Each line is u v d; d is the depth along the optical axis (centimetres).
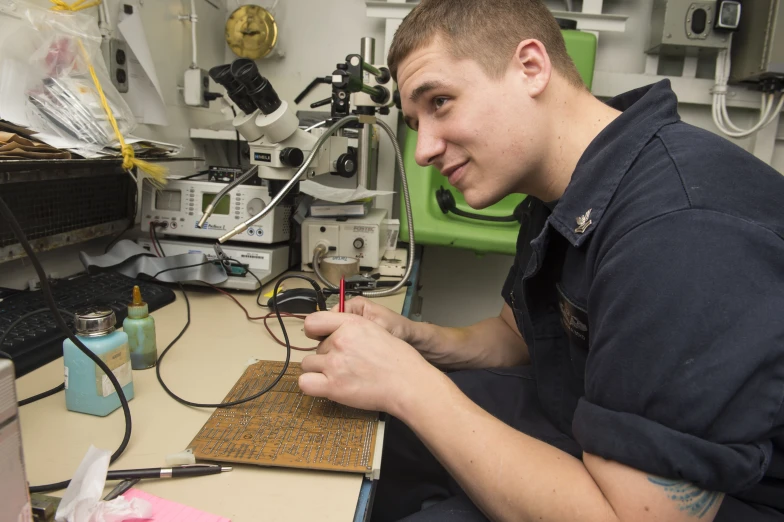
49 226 114
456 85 72
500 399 101
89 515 46
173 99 176
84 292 105
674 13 181
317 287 110
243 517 50
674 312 52
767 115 189
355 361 67
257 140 128
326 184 209
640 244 56
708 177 58
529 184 82
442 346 106
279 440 62
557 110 77
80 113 110
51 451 58
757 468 51
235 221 134
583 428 58
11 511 38
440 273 230
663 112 69
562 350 90
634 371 54
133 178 128
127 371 71
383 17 192
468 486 60
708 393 50
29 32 107
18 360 76
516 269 108
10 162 88
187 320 105
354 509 52
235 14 198
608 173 67
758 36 178
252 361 86
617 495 54
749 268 52
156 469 55
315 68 213
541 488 56
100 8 136
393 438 97
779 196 58
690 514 52
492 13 72
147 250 136
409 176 170
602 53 205
